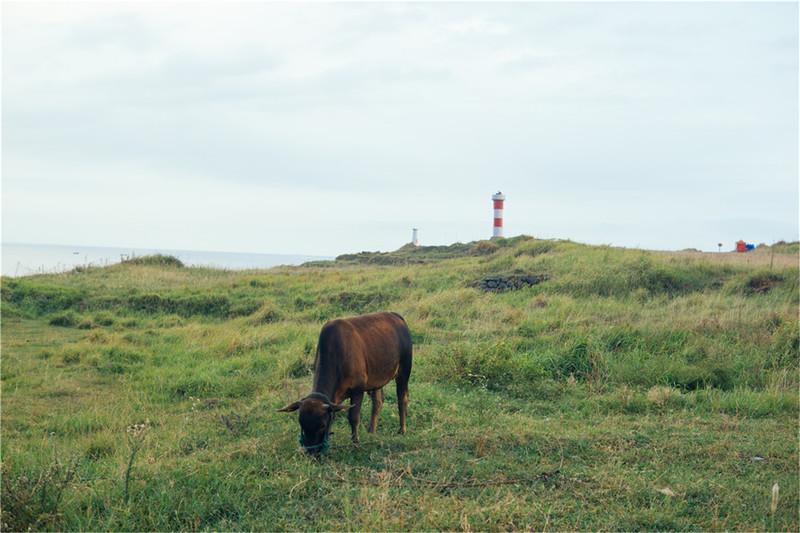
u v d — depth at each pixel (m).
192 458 6.92
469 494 5.89
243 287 22.97
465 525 5.16
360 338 7.48
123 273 27.34
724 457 6.91
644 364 11.12
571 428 8.00
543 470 6.39
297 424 8.25
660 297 17.66
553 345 12.42
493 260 25.64
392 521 5.24
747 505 5.66
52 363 13.02
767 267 19.94
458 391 10.04
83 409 9.86
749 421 8.44
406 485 6.09
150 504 5.66
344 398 7.41
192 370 12.20
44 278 25.89
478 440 7.15
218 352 13.97
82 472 6.54
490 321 15.62
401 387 8.18
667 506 5.55
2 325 17.92
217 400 10.09
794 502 5.71
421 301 18.23
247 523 5.39
